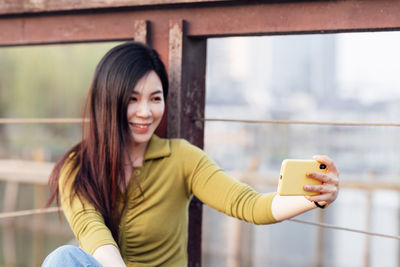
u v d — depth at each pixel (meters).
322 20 1.29
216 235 7.58
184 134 1.49
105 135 1.22
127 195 1.25
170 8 1.47
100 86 1.22
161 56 1.49
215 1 1.37
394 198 11.28
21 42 1.67
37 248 8.08
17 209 9.57
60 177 1.27
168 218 1.27
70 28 1.61
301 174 1.01
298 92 53.25
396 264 6.80
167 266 1.28
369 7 1.23
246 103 35.00
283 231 8.73
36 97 12.80
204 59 1.57
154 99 1.25
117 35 1.55
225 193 1.21
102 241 1.07
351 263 6.93
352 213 9.62
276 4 1.33
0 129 14.95
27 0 1.58
